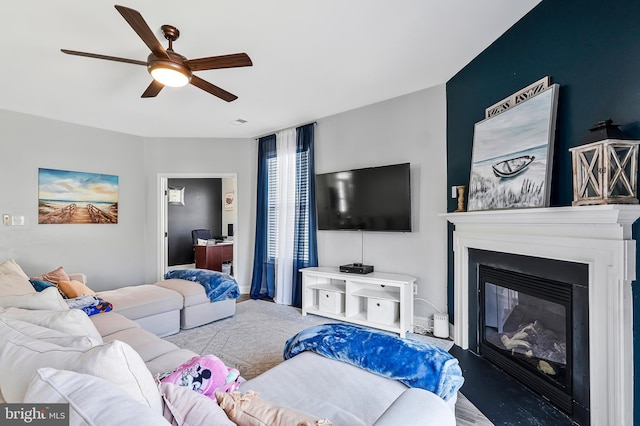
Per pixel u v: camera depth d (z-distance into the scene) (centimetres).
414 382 143
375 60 269
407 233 345
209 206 793
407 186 328
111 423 61
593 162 160
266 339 307
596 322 167
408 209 328
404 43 245
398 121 351
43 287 271
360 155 382
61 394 70
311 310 379
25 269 365
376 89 330
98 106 354
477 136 261
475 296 266
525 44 220
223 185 816
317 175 407
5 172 353
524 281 217
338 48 248
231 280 379
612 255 157
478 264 263
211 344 295
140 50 240
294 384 145
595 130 161
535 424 175
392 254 356
